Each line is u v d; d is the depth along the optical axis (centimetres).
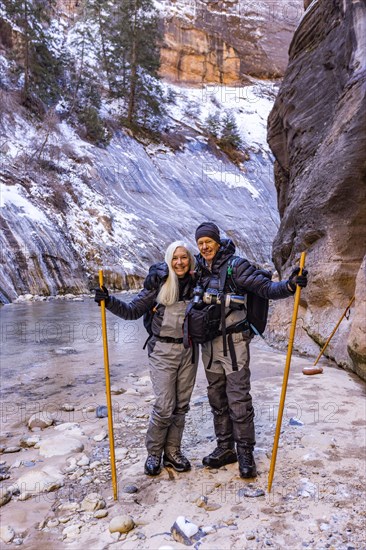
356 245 671
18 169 2278
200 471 291
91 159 2831
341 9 884
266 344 782
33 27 3397
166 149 3938
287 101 1056
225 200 3656
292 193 970
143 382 536
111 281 2109
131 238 2409
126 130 3759
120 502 256
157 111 4172
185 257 278
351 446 319
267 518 232
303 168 927
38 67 3262
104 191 2673
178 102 5144
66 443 341
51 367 633
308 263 725
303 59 1044
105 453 327
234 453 301
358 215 668
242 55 6462
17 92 3027
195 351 290
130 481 281
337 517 230
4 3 3278
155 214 2823
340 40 877
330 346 620
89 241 2180
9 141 2498
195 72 6041
